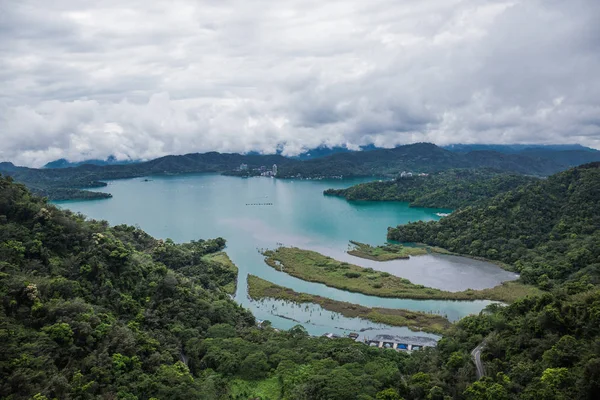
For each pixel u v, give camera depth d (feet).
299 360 374.02
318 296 630.74
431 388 298.56
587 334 296.92
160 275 494.18
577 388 244.22
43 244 421.18
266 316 562.25
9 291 318.04
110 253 451.12
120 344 329.11
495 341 347.56
